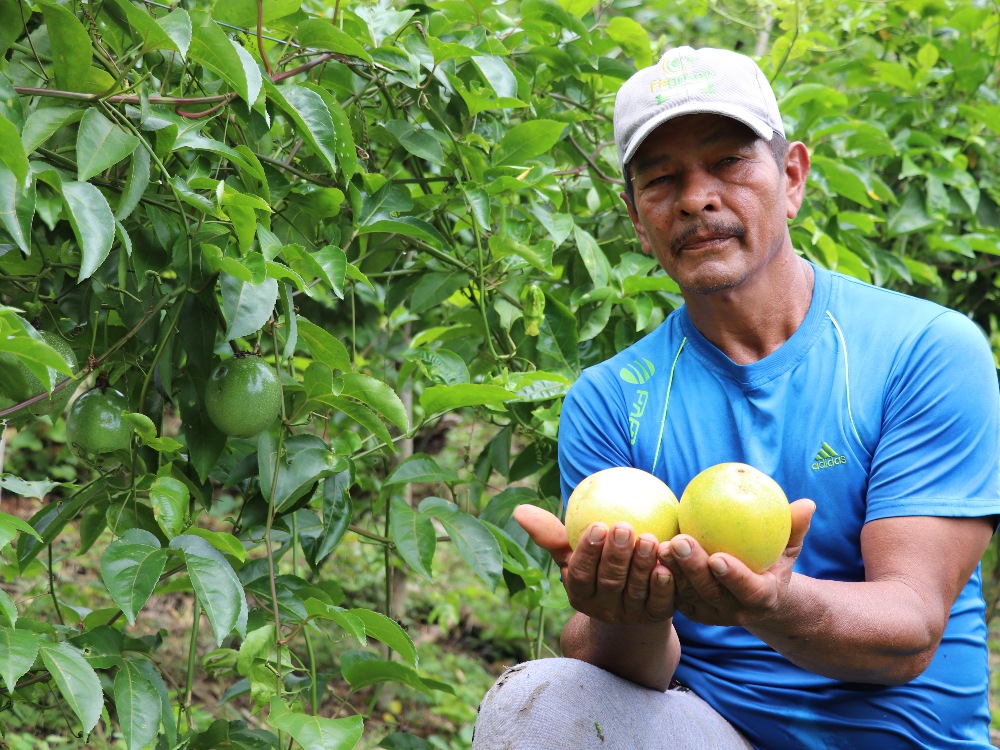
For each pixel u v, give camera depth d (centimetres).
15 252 228
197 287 218
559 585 274
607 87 315
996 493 177
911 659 167
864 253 358
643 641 181
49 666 175
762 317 195
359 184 250
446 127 263
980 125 387
